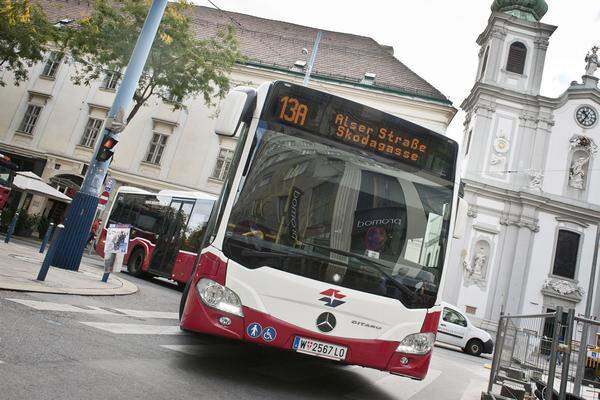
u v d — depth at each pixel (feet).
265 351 25.70
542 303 105.40
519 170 109.91
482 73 119.55
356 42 116.67
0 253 39.01
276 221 17.65
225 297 16.96
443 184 19.72
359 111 19.15
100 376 14.37
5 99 107.45
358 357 17.25
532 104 112.47
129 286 40.57
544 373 21.40
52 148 104.53
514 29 117.50
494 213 108.47
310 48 113.91
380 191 18.80
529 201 107.34
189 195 53.62
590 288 92.43
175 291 50.98
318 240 17.72
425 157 19.65
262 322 16.83
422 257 18.69
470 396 26.86
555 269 107.34
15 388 11.87
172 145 100.53
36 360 14.56
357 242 18.02
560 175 110.63
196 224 50.67
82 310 24.48
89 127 104.53
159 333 23.66
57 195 77.05
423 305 18.24
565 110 112.98
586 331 20.58
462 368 43.98
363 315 17.44
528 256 107.04
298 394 17.66
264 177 17.99
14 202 86.12
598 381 22.80
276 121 18.54
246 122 19.06
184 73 71.41
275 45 113.91
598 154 111.96
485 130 111.55
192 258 49.06
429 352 18.17
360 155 18.95
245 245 17.29
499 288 105.09
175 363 18.20
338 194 18.37
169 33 67.87
